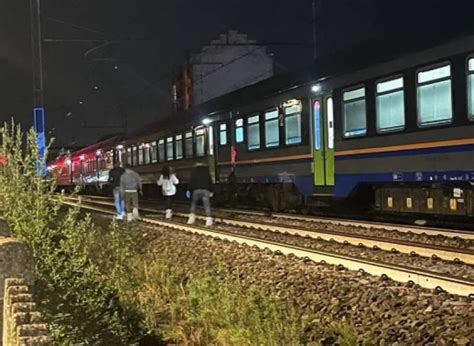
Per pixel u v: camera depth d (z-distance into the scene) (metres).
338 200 19.20
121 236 12.29
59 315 6.99
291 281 9.92
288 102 20.28
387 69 15.40
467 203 14.12
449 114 13.46
